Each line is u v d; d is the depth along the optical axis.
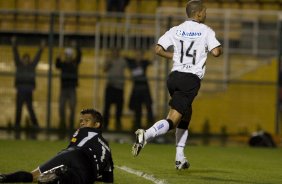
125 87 70.44
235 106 72.06
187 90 30.81
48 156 42.00
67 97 65.44
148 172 34.50
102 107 69.44
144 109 67.81
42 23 77.25
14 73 65.38
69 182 23.81
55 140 58.53
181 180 31.30
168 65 65.06
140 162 40.28
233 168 38.94
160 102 69.56
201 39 31.38
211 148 56.12
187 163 34.12
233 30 74.00
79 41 72.31
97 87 69.69
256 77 73.50
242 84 72.06
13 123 68.62
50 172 23.67
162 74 69.62
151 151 49.75
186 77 30.91
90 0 80.56
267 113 71.75
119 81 66.31
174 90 31.23
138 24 75.56
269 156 50.00
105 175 25.84
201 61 31.34
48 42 67.44
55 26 75.94
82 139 25.45
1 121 68.75
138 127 66.69
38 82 69.38
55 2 81.50
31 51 68.75
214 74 74.06
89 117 26.12
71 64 65.38
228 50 74.25
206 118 71.81
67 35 72.06
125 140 61.19
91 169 25.02
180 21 68.19
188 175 33.59
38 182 23.89
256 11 77.56
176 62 31.48
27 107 66.00
